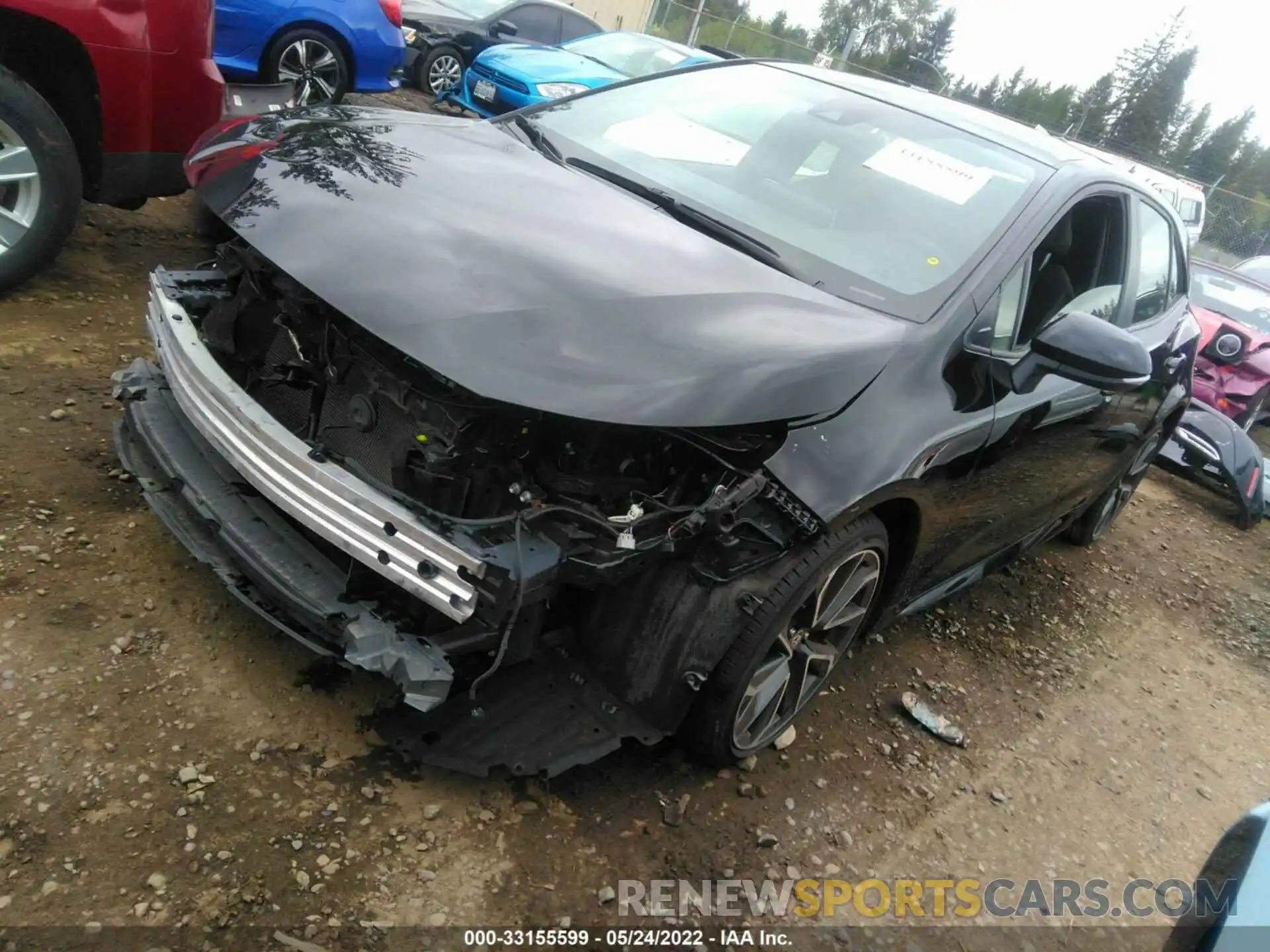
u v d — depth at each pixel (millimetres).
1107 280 3629
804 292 2639
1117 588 5113
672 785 2605
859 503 2369
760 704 2574
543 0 12375
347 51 8109
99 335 3799
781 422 2268
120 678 2320
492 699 2361
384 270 2100
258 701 2379
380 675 2496
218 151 2707
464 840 2225
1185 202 13883
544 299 2117
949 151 3281
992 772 3207
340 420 2314
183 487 2387
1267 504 6980
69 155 3625
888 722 3264
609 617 2422
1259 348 7848
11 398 3205
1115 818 3197
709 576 2268
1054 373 2789
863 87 3684
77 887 1859
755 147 3309
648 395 2006
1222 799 3512
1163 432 5129
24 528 2668
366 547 2043
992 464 2949
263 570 2189
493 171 2719
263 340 2525
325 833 2123
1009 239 2951
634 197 2943
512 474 2090
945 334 2672
